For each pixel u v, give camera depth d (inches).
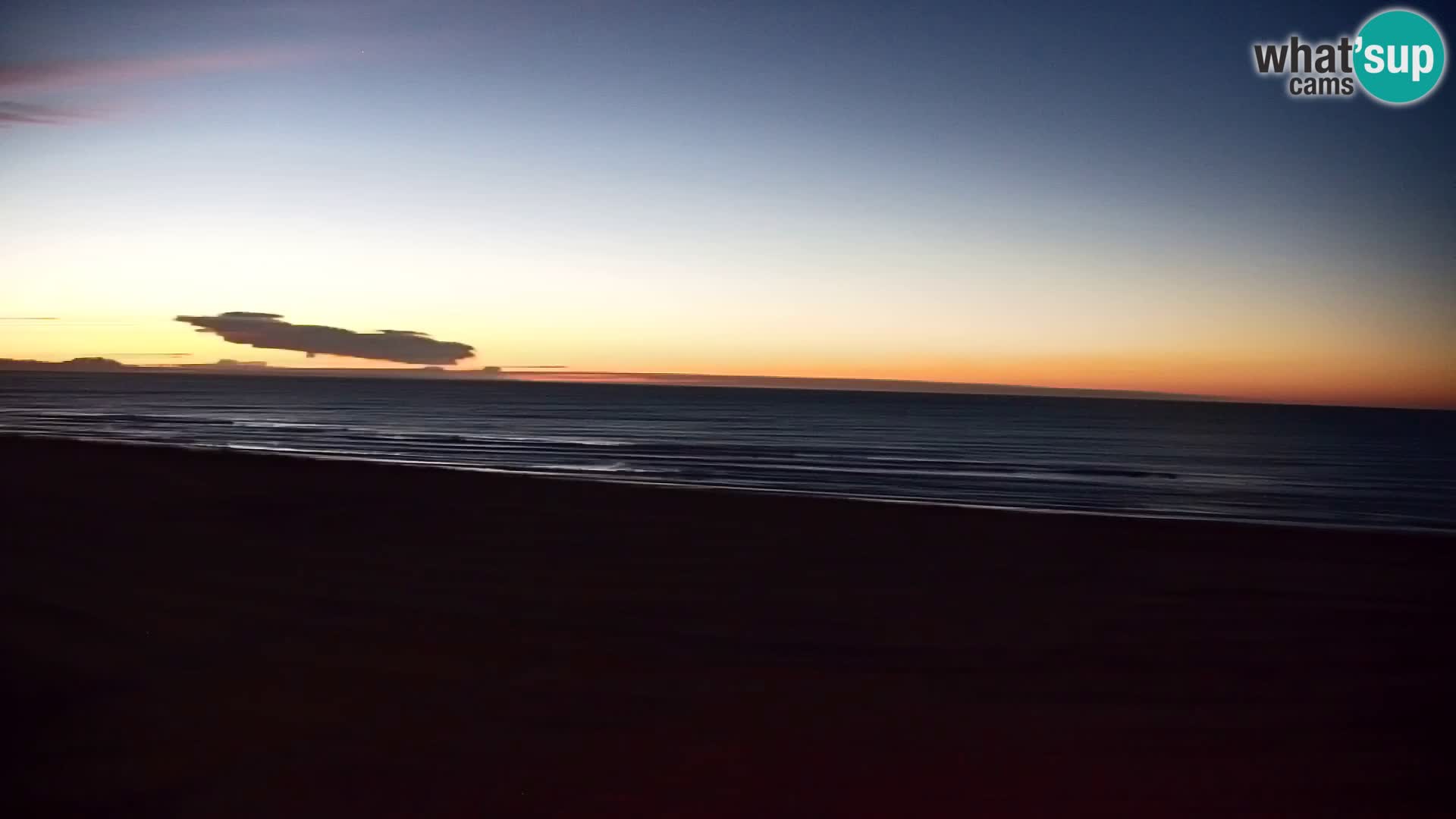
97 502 392.8
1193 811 128.3
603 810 125.6
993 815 126.4
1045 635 217.2
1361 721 162.4
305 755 141.6
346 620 220.7
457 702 167.0
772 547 322.0
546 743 148.9
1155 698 173.9
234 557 289.1
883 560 302.8
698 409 5398.6
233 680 175.2
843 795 132.0
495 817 123.0
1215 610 240.4
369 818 121.5
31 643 194.9
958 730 157.6
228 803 124.4
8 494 406.9
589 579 269.9
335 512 379.2
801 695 175.3
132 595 237.8
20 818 118.6
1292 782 137.6
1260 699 173.5
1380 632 218.8
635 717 161.8
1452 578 276.2
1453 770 142.1
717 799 129.7
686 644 207.6
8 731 147.6
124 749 141.6
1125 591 261.4
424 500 412.8
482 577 269.1
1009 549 321.1
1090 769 141.8
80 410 3282.5
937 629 221.9
